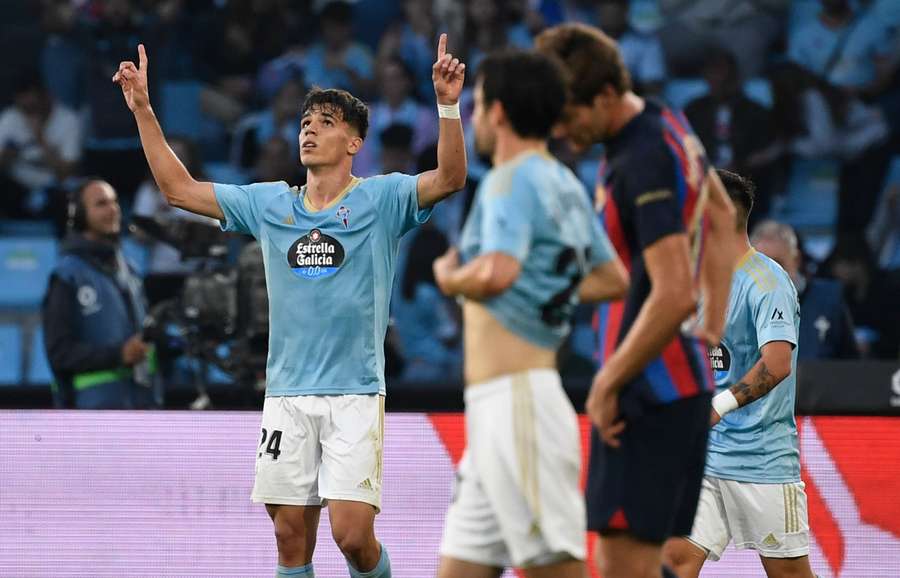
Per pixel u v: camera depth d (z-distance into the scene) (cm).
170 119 4069
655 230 1177
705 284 1348
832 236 3878
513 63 1169
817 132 3953
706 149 3878
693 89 4141
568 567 1184
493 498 1159
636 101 1245
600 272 1232
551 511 1149
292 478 1764
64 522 2170
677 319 1159
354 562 1791
